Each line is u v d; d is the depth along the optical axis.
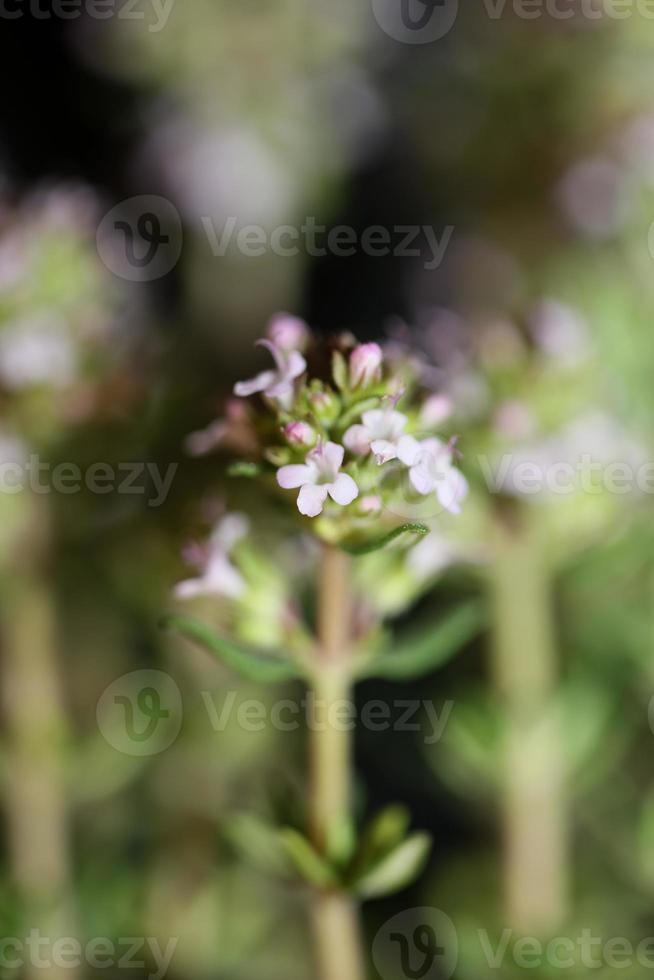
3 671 0.27
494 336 0.26
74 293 0.27
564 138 0.31
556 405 0.26
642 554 0.28
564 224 0.31
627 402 0.27
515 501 0.26
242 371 0.31
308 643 0.23
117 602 0.29
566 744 0.27
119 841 0.29
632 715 0.29
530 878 0.27
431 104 0.33
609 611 0.29
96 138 0.34
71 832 0.29
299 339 0.23
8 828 0.27
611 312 0.28
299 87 0.32
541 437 0.26
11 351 0.26
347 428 0.22
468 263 0.33
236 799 0.29
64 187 0.31
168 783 0.29
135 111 0.33
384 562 0.24
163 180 0.32
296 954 0.29
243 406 0.23
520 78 0.31
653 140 0.30
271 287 0.32
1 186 0.29
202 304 0.31
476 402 0.26
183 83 0.31
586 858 0.29
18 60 0.34
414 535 0.23
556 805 0.27
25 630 0.27
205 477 0.28
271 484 0.23
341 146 0.33
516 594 0.27
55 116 0.35
